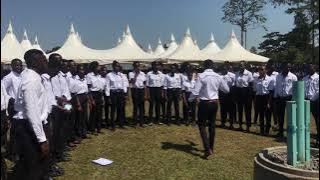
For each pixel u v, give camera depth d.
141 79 13.94
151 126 13.99
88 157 9.64
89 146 10.83
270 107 12.51
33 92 5.61
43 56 5.94
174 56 26.55
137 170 8.62
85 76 11.88
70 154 9.88
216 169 8.73
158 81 14.14
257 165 5.53
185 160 9.48
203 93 9.59
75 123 11.27
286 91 11.51
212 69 9.75
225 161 9.38
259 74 12.60
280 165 5.22
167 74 14.38
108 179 7.95
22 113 5.76
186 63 14.59
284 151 6.18
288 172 5.07
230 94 13.56
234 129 13.68
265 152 6.06
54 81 8.53
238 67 14.04
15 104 5.87
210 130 9.86
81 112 11.41
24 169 5.82
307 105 5.58
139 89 13.95
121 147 10.78
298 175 4.98
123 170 8.60
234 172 8.50
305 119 5.57
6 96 7.73
